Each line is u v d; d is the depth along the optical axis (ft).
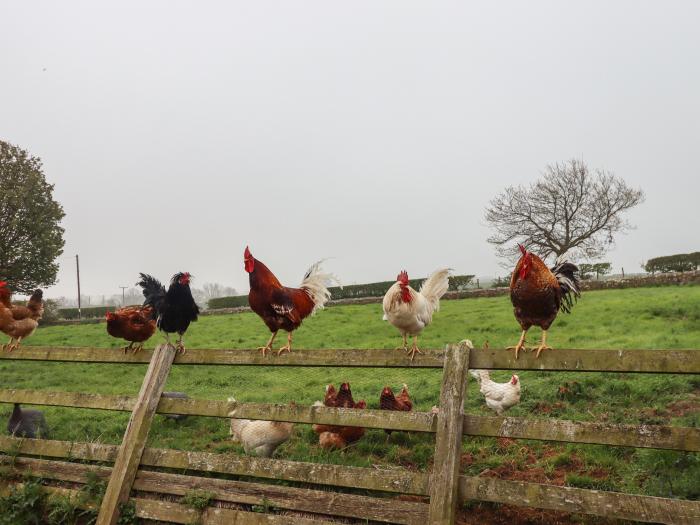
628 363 7.11
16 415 13.87
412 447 12.57
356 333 34.24
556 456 11.04
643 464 10.17
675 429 6.70
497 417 7.59
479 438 12.58
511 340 26.50
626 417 13.12
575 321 29.58
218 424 15.30
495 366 7.91
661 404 13.69
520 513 8.86
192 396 20.68
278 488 8.46
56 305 67.72
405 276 11.66
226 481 8.76
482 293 52.11
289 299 10.36
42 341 40.96
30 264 66.64
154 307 12.34
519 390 14.66
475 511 9.03
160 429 15.08
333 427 12.81
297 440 13.39
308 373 23.32
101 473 9.58
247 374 23.97
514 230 73.82
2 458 10.55
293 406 8.89
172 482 8.99
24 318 15.60
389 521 7.58
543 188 72.90
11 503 9.59
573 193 71.92
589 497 6.79
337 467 8.22
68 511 9.11
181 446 13.52
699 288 38.81
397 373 21.63
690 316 26.61
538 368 7.63
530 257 8.89
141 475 9.20
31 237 67.51
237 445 13.25
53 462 10.09
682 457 9.82
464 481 7.38
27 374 26.84
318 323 39.91
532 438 7.33
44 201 69.21
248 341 34.50
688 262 50.01
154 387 9.87
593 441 7.01
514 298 9.11
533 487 7.07
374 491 9.98
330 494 8.12
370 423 8.26
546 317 8.96
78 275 98.58
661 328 24.61
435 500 7.28
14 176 67.97
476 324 33.01
